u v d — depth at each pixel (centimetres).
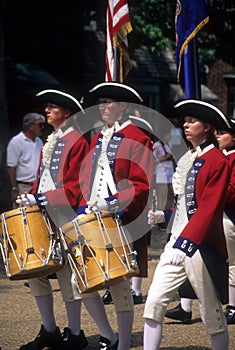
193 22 977
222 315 615
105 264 619
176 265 593
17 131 2566
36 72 2602
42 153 716
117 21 1042
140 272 708
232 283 821
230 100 3206
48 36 2669
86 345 718
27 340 743
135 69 2941
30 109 2566
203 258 602
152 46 2450
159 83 3008
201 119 611
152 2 2303
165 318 831
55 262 649
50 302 707
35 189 720
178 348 712
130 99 683
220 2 2064
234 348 715
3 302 920
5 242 650
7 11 2544
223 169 600
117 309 666
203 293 606
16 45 2634
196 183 606
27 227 646
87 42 2861
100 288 629
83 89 2717
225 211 804
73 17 2669
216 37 2145
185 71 979
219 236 609
